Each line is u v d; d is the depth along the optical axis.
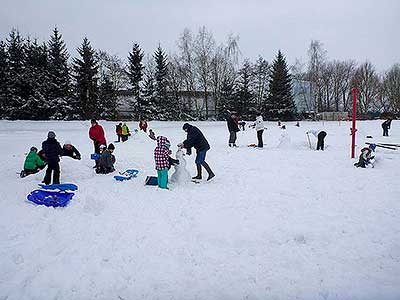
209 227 6.04
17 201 7.80
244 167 11.73
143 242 5.45
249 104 55.12
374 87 74.25
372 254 4.88
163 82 52.31
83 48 49.00
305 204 7.24
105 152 11.36
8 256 5.00
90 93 48.72
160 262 4.81
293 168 11.33
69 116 45.91
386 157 13.38
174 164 9.55
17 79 43.12
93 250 5.18
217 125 42.06
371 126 36.50
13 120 40.28
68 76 47.06
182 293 4.10
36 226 6.18
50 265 4.76
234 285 4.22
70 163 12.63
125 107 58.28
